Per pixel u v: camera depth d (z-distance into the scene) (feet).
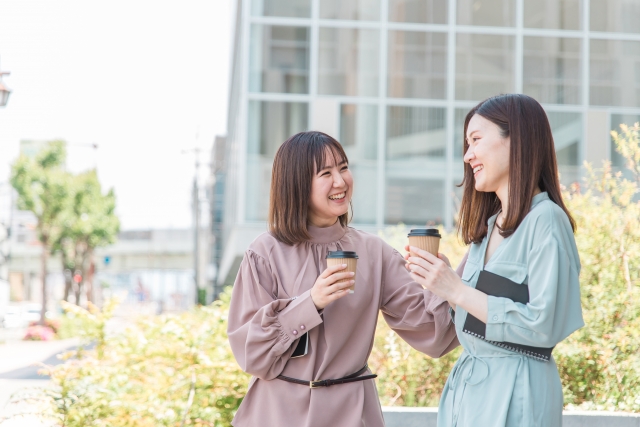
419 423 11.44
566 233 6.48
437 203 33.65
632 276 14.43
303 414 7.61
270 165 33.91
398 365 14.73
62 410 13.96
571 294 6.36
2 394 28.94
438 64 33.94
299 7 34.19
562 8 33.14
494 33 33.71
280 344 7.45
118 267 216.33
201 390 14.32
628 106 32.45
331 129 33.83
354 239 8.34
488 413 6.35
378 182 33.68
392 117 33.94
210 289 128.77
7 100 27.71
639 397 12.42
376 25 34.09
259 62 33.99
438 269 6.48
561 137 32.35
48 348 64.85
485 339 6.54
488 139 6.72
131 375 14.98
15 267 180.55
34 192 117.39
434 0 34.04
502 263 6.59
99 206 125.90
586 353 13.21
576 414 11.10
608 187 15.80
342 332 7.75
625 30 32.73
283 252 8.13
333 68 34.09
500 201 7.29
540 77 33.06
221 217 139.03
